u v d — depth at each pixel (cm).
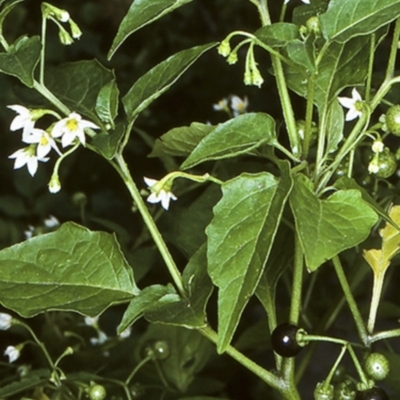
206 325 43
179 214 64
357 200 39
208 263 39
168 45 92
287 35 42
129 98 43
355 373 62
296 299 43
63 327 64
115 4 95
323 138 43
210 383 59
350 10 41
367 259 44
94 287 44
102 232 44
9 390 49
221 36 91
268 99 82
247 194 40
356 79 44
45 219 75
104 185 82
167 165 65
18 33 91
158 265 71
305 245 38
